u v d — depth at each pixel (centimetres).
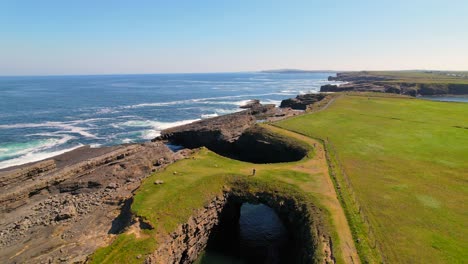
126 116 11506
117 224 3180
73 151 6725
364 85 18338
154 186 3469
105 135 8581
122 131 9069
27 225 3509
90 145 7575
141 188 3462
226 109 13200
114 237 2830
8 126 9512
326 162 4247
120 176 4781
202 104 14850
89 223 3372
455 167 3950
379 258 2256
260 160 5919
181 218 2983
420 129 5972
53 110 12744
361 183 3512
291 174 3834
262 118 9288
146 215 2880
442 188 3366
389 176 3709
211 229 3388
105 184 4534
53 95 18950
